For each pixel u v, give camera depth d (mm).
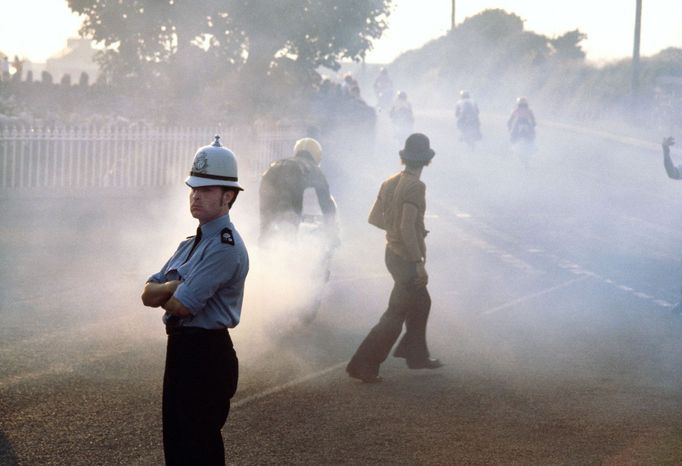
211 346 4355
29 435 5918
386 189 7910
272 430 6305
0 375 7262
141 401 6730
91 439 5898
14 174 17938
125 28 25812
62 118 20703
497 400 7270
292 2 26359
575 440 6297
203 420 4344
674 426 6672
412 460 5809
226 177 4367
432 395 7359
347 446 6035
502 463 5797
